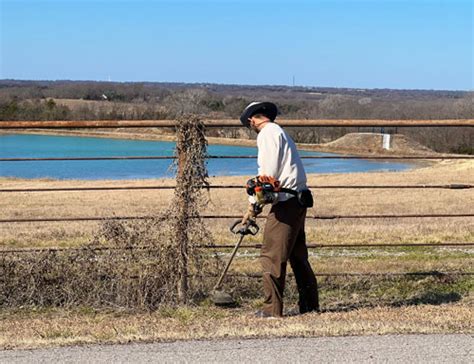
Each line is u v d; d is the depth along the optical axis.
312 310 7.66
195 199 7.92
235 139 71.19
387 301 8.05
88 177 50.88
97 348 5.92
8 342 6.09
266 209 18.12
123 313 7.64
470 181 40.59
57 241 14.57
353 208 26.88
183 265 7.90
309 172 57.91
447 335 6.16
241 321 6.85
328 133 84.31
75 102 115.06
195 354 5.73
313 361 5.55
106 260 7.98
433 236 15.08
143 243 7.96
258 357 5.65
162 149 77.44
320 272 9.97
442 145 72.69
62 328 6.61
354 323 6.54
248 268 10.17
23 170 56.94
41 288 7.98
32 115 106.94
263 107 7.27
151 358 5.65
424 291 8.48
